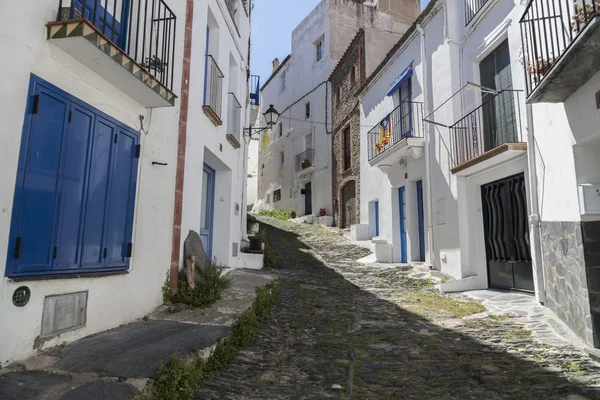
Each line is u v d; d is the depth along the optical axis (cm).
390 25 2027
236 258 966
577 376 386
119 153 460
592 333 466
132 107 486
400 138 1198
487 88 788
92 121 411
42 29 346
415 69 1140
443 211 954
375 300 762
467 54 917
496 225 826
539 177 637
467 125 895
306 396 351
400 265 1125
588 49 395
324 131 2084
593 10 364
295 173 2342
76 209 389
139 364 333
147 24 536
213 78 773
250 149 3519
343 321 614
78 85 390
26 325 330
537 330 539
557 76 454
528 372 402
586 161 506
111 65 394
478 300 735
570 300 529
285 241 1543
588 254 486
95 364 329
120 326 453
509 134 786
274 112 1128
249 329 499
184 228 631
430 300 754
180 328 456
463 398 350
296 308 679
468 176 888
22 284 327
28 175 334
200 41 707
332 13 2159
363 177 1560
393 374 406
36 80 341
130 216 481
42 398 269
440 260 962
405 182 1185
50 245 356
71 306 380
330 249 1434
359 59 1658
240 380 376
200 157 701
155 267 536
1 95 311
